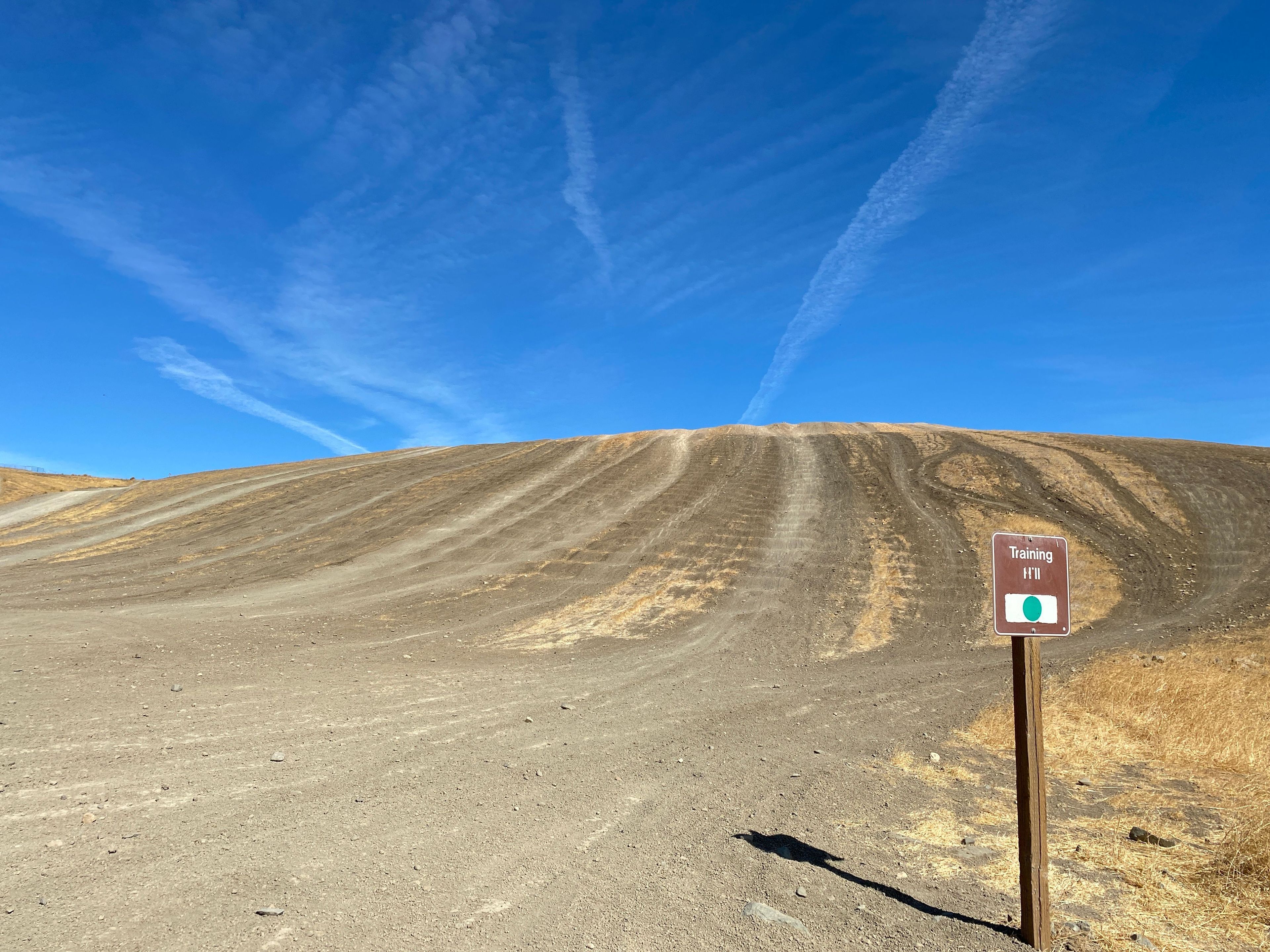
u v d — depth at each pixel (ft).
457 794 20.66
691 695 37.11
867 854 17.01
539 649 50.90
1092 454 110.73
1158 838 17.67
